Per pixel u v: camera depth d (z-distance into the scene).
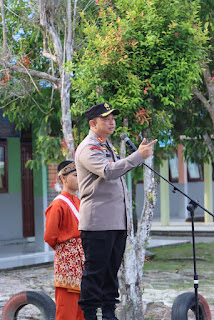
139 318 7.57
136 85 7.21
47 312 6.28
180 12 7.80
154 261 14.61
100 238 4.59
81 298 4.73
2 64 8.85
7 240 17.45
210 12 11.40
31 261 14.16
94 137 4.75
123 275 7.56
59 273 5.89
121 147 7.56
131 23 7.38
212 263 14.14
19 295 6.48
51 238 5.89
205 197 25.36
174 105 7.48
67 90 8.19
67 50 8.28
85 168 4.66
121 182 4.79
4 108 11.84
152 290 10.45
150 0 7.41
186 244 18.22
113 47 7.11
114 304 4.80
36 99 11.57
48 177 15.86
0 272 12.91
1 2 8.78
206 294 10.10
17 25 9.98
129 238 7.58
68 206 5.95
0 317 6.93
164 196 24.30
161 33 7.60
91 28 7.45
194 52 7.68
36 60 10.69
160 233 22.62
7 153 17.52
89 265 4.66
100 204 4.61
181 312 6.16
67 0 8.86
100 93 7.39
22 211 17.91
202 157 14.64
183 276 12.19
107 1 7.74
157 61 7.62
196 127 13.37
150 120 7.71
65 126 8.14
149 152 4.40
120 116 7.38
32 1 9.21
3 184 17.48
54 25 9.25
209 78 11.98
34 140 15.64
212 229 22.27
